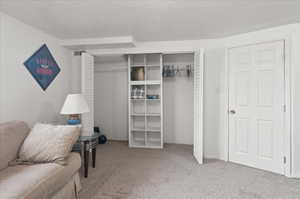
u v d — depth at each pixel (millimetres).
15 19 2400
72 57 3723
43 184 1440
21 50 2498
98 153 3633
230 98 3143
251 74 2928
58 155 1796
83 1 1977
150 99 4148
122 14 2314
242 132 3025
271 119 2756
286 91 2613
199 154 3043
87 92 3447
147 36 3203
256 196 2059
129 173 2662
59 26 2701
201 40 3342
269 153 2771
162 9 2186
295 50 2541
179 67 4348
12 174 1522
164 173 2664
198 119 3074
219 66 3236
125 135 4746
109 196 2049
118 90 4750
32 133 1942
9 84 2320
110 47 3535
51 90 3098
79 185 2131
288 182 2398
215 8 2156
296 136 2543
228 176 2566
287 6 2111
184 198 2014
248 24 2633
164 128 4473
